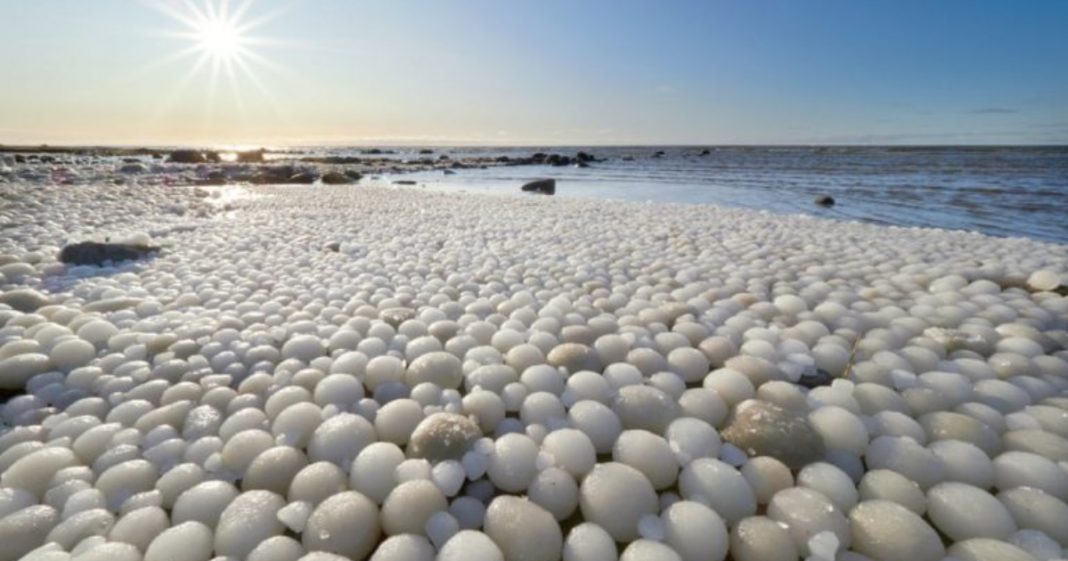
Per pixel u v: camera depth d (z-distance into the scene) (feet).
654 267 13.17
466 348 7.73
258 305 9.69
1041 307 9.73
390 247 15.75
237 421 5.75
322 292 10.68
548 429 5.80
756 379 6.90
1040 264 12.87
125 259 12.75
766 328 8.54
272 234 17.62
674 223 21.88
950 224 24.59
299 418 5.70
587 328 8.25
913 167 71.92
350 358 7.18
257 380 6.69
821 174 60.90
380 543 4.46
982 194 36.09
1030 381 6.75
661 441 5.33
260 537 4.27
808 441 5.35
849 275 12.25
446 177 66.33
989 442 5.56
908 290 11.08
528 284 11.70
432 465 5.06
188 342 7.70
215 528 4.43
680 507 4.56
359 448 5.37
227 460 5.21
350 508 4.42
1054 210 28.45
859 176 56.13
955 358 7.69
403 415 5.80
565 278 12.05
